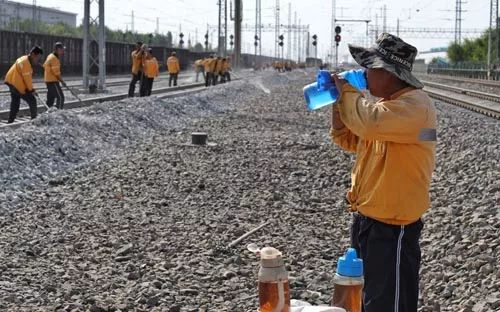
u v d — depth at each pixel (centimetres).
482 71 7981
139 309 678
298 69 13575
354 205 443
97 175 1447
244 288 753
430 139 412
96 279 771
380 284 427
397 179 417
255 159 1716
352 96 412
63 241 933
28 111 2405
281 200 1252
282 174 1517
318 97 421
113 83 5328
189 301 708
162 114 2600
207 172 1520
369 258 430
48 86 2219
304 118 3003
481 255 823
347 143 458
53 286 736
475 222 980
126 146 1908
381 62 414
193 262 841
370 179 428
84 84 3900
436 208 1155
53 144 1585
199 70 6169
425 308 690
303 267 838
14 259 830
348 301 395
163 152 1798
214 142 2041
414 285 438
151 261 847
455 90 5053
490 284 732
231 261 853
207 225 1045
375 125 402
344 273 397
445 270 822
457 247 886
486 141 1877
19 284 738
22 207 1127
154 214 1119
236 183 1400
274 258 374
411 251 432
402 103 406
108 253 884
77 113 2088
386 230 426
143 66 3105
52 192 1255
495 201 1110
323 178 1469
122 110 2314
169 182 1388
